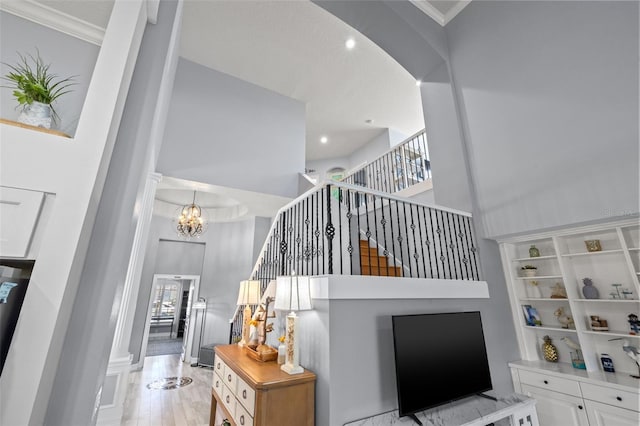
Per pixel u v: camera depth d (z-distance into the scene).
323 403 2.08
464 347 2.58
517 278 3.52
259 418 1.93
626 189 2.47
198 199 7.50
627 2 2.63
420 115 7.50
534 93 3.24
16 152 0.95
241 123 5.90
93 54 1.39
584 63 2.86
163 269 7.62
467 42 4.14
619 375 2.63
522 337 3.35
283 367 2.32
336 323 2.20
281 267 3.66
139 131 1.44
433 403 2.19
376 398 2.23
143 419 3.87
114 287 1.20
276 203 6.40
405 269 4.09
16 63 1.25
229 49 5.41
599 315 2.97
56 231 0.94
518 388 3.07
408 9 4.04
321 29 5.01
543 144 3.09
